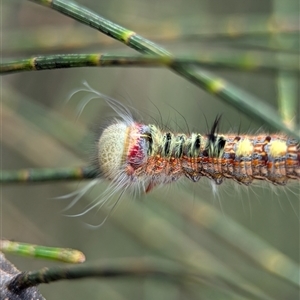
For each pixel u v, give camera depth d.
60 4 0.14
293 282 0.19
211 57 0.17
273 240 0.24
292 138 0.15
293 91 0.17
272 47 0.19
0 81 0.22
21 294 0.13
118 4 0.23
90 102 0.22
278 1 0.19
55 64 0.14
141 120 0.16
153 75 0.24
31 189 0.24
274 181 0.14
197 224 0.20
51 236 0.24
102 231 0.24
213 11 0.25
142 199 0.20
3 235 0.22
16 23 0.22
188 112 0.24
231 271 0.21
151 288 0.22
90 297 0.23
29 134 0.21
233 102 0.15
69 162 0.21
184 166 0.15
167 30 0.20
